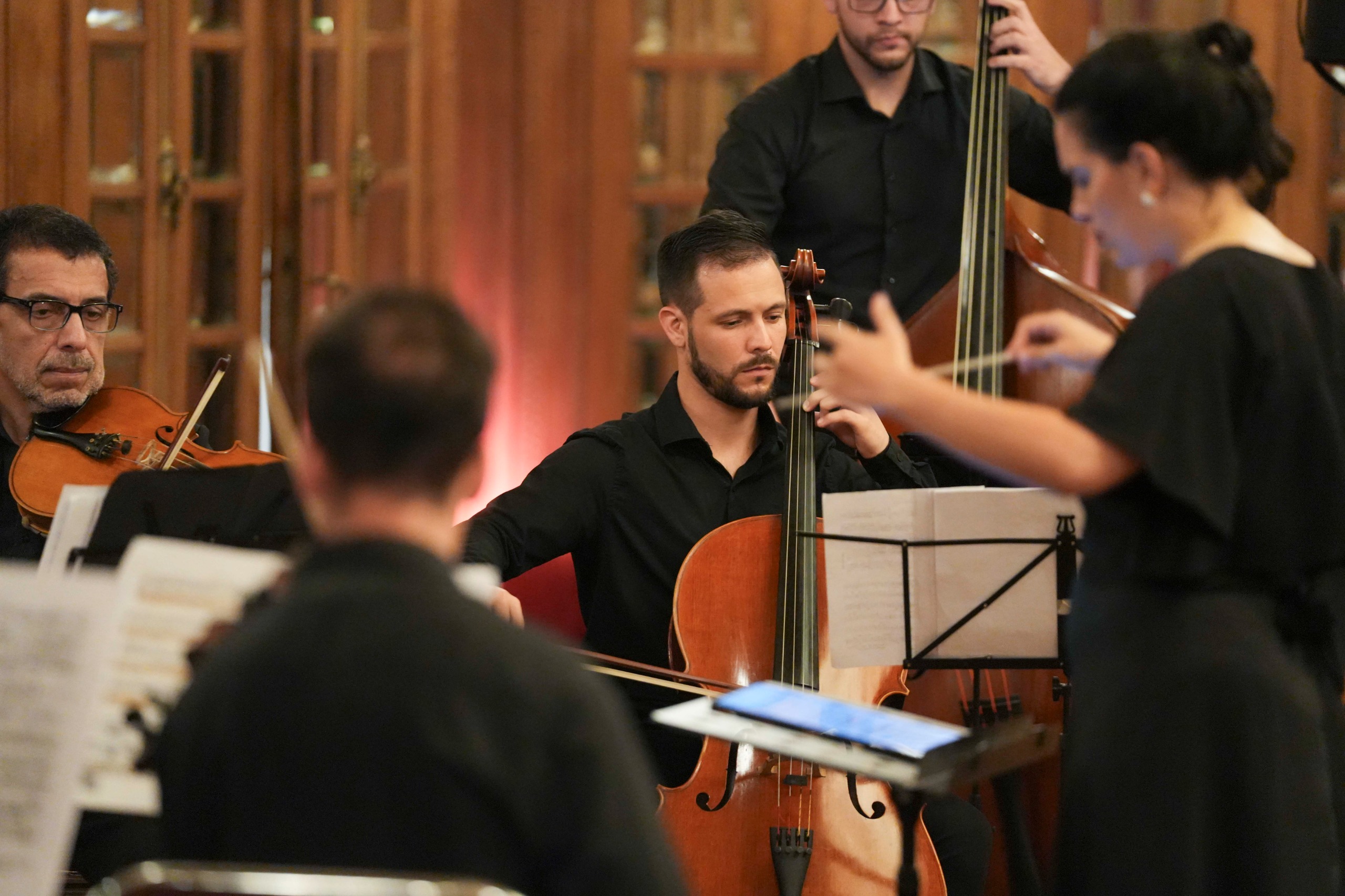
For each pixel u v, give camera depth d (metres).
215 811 4.00
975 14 15.48
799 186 11.41
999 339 9.55
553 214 16.83
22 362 8.40
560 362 17.03
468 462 4.28
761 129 11.35
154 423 8.77
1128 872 5.41
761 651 8.27
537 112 16.62
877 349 5.15
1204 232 5.56
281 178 13.84
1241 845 5.33
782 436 9.08
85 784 4.98
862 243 11.43
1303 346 5.39
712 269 8.57
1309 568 5.50
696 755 8.45
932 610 7.34
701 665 8.20
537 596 13.09
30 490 8.22
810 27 16.20
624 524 8.86
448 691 3.93
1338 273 14.88
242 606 5.12
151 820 7.34
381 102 15.26
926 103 11.38
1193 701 5.36
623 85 16.56
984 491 7.16
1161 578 5.41
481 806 3.90
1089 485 5.16
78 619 4.71
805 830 7.48
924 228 11.40
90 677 4.68
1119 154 5.46
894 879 7.46
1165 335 5.29
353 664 3.94
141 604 5.07
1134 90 5.38
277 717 3.95
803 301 8.87
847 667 7.55
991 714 8.83
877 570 7.32
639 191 16.69
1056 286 9.62
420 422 4.13
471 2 16.44
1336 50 9.09
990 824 8.70
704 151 16.62
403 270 15.59
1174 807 5.36
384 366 4.13
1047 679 8.84
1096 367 5.59
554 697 4.01
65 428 8.59
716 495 8.90
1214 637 5.38
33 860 4.58
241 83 13.38
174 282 12.88
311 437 4.24
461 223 16.81
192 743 4.05
